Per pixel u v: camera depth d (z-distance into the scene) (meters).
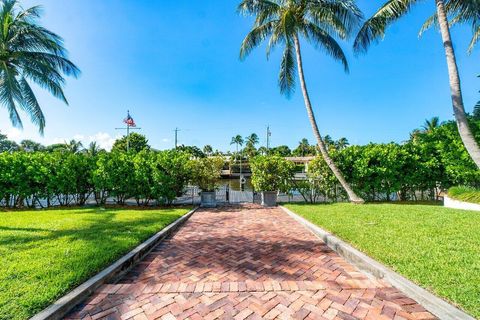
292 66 12.90
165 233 5.88
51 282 3.04
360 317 2.52
